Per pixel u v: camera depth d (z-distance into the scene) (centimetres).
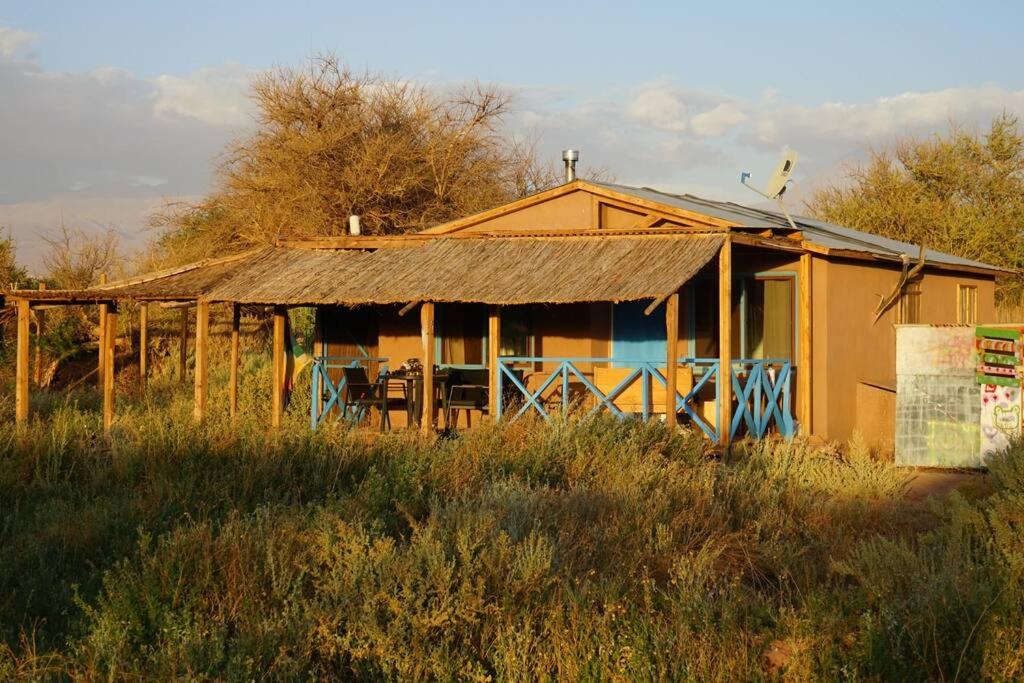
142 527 904
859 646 630
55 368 2631
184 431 1284
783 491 1087
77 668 623
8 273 2997
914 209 3566
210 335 2870
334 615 662
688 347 1664
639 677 599
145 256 3294
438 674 615
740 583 770
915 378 1391
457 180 3625
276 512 916
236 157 3509
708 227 1437
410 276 1505
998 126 3659
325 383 1683
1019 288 3400
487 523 810
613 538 862
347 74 3553
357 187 3391
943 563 730
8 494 1120
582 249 1496
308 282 1552
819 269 1593
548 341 1730
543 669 627
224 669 607
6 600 746
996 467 1098
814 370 1598
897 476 1223
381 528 876
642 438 1266
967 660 610
